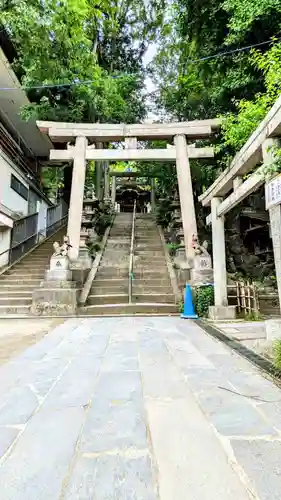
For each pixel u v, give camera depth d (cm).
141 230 1469
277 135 391
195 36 974
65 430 189
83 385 272
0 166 1109
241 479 141
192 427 192
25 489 135
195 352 384
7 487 137
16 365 335
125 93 1407
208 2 842
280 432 186
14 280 952
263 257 1292
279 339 354
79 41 1025
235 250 1228
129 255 1154
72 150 1064
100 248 1205
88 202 1233
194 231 992
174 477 143
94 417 208
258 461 155
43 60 1000
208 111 1127
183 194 1027
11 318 714
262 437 180
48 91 1218
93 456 161
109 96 1205
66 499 129
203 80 1026
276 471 147
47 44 954
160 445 171
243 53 777
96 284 948
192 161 1184
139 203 2767
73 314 762
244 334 496
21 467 152
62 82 1098
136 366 327
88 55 1080
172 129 1062
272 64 543
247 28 704
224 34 862
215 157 1053
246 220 1338
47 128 1063
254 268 1156
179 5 991
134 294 877
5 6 813
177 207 1246
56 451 166
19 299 828
